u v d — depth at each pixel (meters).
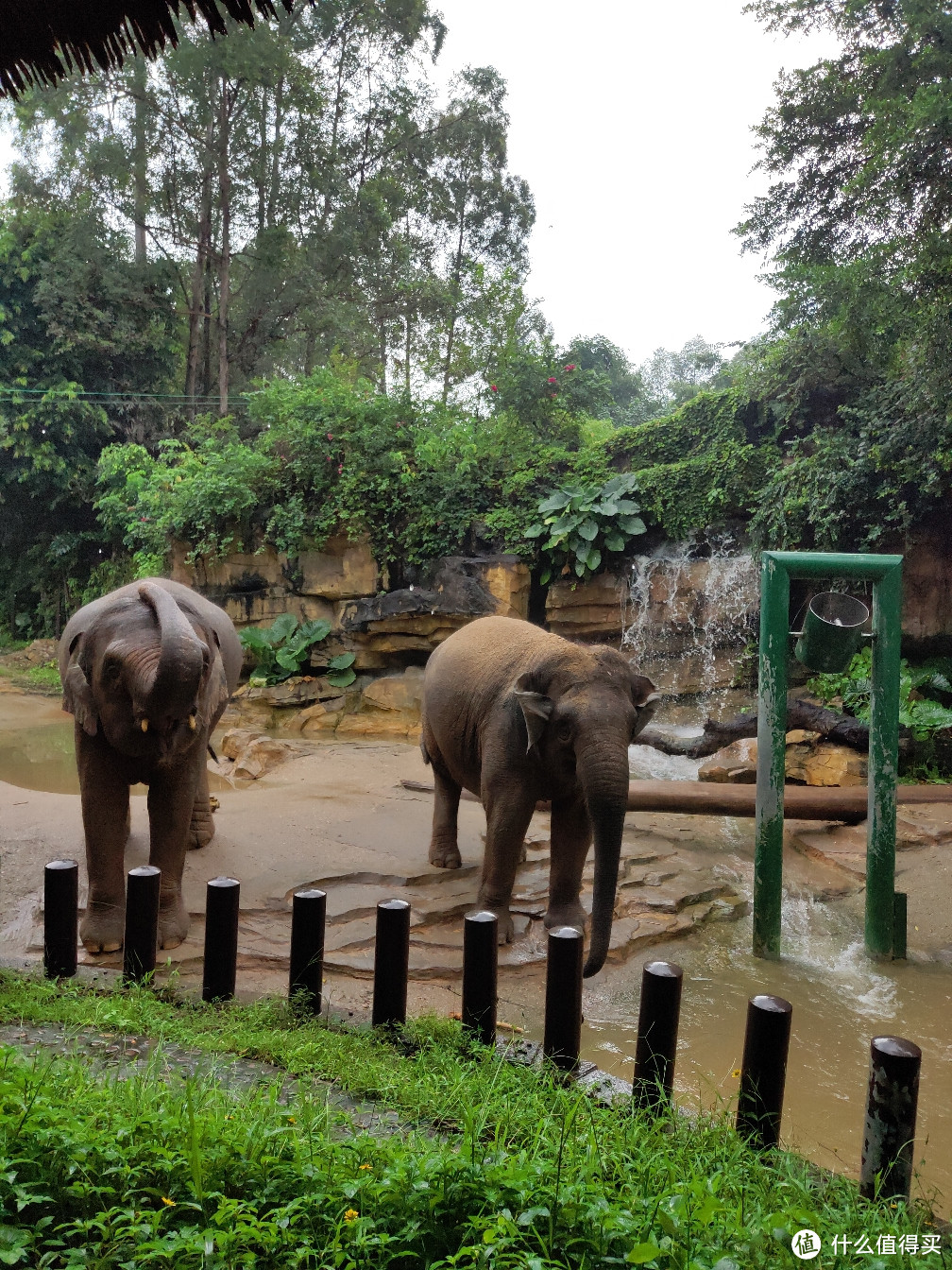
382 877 7.14
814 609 6.96
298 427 16.92
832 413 14.11
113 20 3.07
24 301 24.83
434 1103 3.38
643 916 6.98
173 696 5.16
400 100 28.64
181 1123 2.75
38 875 7.08
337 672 15.14
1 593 27.05
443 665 7.02
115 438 26.45
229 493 16.89
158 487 20.03
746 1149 3.21
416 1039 4.16
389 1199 2.46
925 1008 5.91
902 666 12.25
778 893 6.63
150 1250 2.24
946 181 10.79
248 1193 2.53
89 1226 2.26
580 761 5.31
